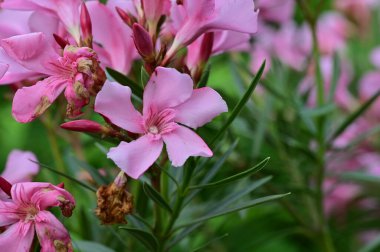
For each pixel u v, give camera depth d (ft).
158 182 1.45
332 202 2.19
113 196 1.37
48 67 1.35
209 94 1.35
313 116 1.90
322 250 1.92
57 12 1.44
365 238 2.22
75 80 1.32
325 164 1.94
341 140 2.17
